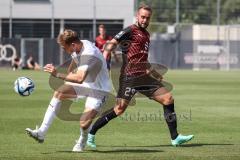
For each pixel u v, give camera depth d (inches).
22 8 5753.0
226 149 1105.4
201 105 1989.4
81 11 5772.6
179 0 5782.5
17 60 5024.6
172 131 1150.3
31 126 1433.3
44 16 5772.6
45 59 5216.5
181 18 5802.2
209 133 1341.0
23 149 1095.0
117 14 5826.8
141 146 1147.9
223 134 1326.3
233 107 1931.6
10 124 1470.2
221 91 2645.2
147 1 5782.5
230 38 5467.5
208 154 1043.3
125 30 1119.6
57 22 5787.4
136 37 1122.7
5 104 1975.9
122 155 1028.5
